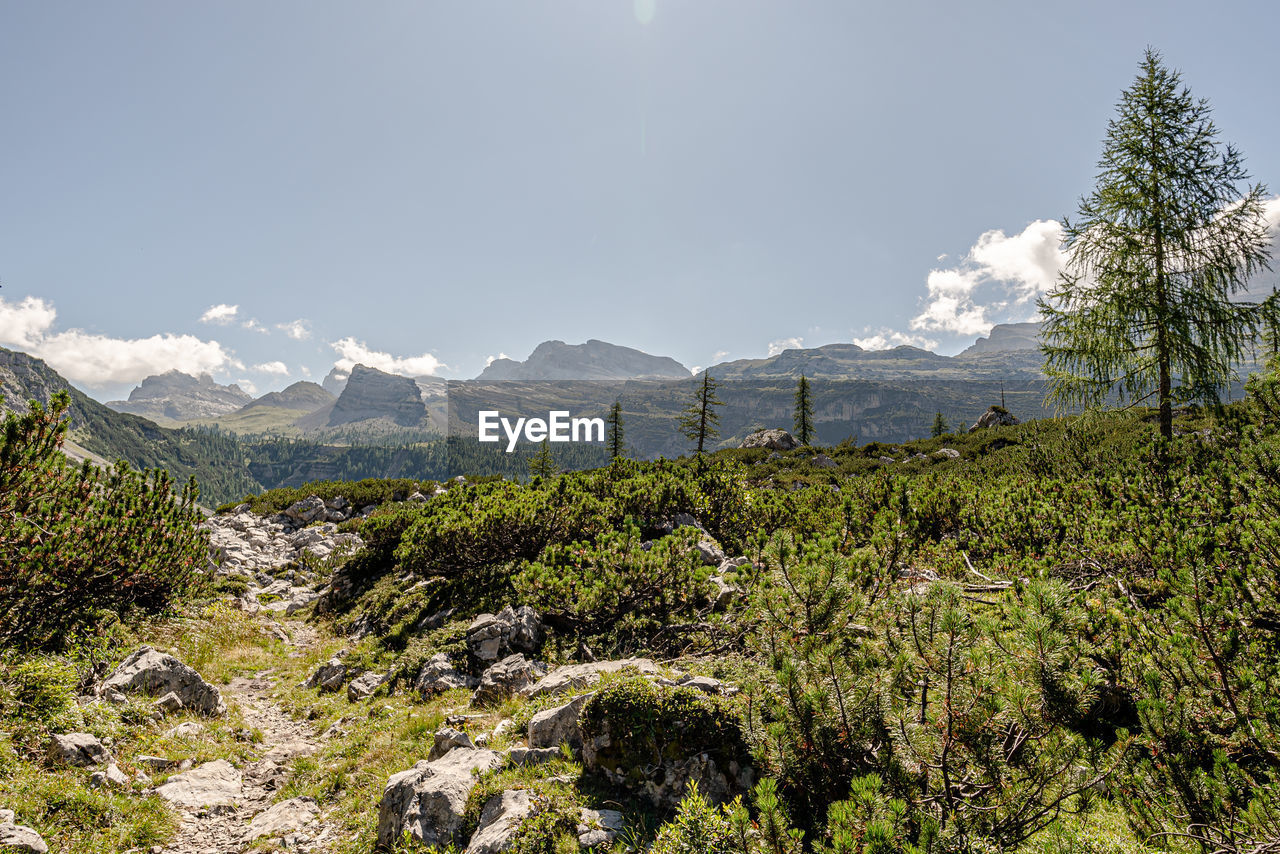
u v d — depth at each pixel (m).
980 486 15.05
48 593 10.51
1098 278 17.61
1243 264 16.16
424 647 11.78
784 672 4.48
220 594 17.67
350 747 8.42
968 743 4.00
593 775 5.54
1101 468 12.77
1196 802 3.85
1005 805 3.88
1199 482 9.11
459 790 5.60
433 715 8.94
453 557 15.95
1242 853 3.57
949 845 3.46
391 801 5.83
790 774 4.48
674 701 5.55
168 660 9.70
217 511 37.31
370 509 36.00
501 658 11.02
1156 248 16.89
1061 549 8.74
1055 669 4.02
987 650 4.14
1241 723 4.24
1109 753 4.04
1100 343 17.27
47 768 6.26
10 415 9.93
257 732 9.38
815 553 7.32
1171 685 4.73
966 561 9.79
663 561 10.73
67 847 5.28
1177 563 6.60
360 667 12.37
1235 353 15.93
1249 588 5.38
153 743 7.79
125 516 12.55
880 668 4.64
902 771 4.11
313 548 27.91
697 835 4.04
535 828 4.78
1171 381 16.72
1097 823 4.09
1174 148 16.70
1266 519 6.46
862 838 3.35
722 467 18.00
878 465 36.53
